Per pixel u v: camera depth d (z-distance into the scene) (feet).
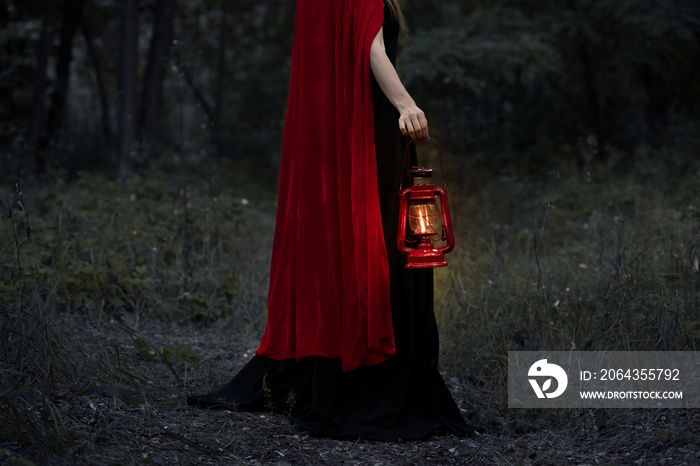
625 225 18.52
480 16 41.04
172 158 40.32
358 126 9.74
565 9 40.63
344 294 9.86
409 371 9.89
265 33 65.31
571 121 44.60
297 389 10.17
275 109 62.59
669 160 29.55
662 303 11.64
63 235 16.37
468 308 14.51
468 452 9.01
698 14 34.01
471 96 45.16
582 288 14.26
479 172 33.42
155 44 43.19
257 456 8.59
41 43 39.99
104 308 15.16
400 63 37.37
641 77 41.16
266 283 18.84
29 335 9.85
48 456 7.56
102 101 59.47
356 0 9.92
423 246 9.37
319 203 10.20
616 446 8.73
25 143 38.34
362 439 9.37
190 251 17.81
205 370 11.91
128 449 8.14
